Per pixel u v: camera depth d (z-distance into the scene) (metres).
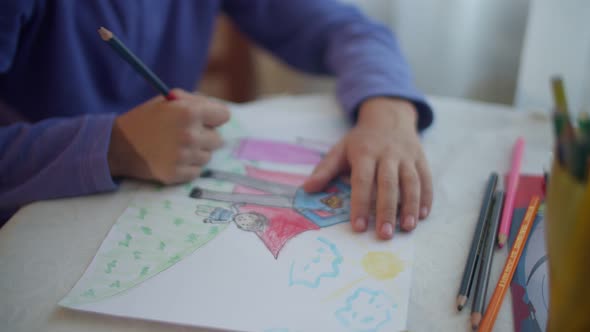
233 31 1.26
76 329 0.33
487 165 0.54
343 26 0.79
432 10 1.01
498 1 0.95
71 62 0.63
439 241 0.42
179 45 0.76
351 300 0.35
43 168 0.48
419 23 1.04
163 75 0.77
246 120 0.64
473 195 0.49
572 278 0.25
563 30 0.76
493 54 0.99
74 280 0.37
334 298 0.35
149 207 0.45
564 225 0.25
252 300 0.35
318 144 0.58
